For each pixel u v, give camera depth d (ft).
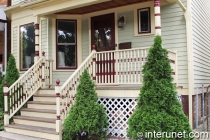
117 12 24.52
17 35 30.40
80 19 26.94
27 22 29.32
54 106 21.01
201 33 25.76
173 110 14.49
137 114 14.82
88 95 17.39
